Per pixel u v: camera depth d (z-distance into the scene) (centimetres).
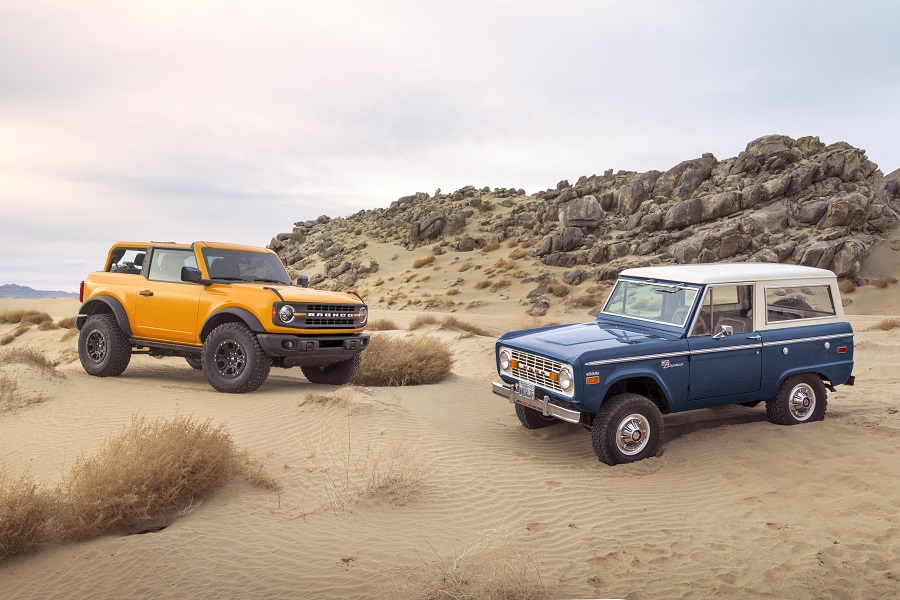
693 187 5244
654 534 540
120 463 573
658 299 812
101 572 463
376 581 442
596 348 707
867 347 1673
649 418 734
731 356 771
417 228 6669
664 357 730
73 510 534
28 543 505
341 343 1020
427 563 470
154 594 432
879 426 827
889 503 585
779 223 4325
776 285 812
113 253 1175
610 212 5578
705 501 621
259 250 1122
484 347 1961
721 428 834
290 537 517
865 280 3738
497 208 7262
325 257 7162
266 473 643
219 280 1022
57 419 845
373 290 5250
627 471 700
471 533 535
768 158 5034
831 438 782
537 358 756
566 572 464
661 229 4881
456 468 690
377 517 561
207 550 492
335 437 754
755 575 464
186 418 821
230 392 967
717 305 772
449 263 5584
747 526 556
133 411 866
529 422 874
